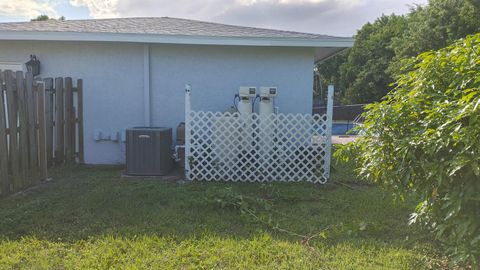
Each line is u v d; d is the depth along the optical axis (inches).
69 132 274.4
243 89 256.1
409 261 126.9
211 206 178.4
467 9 846.5
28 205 176.4
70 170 258.2
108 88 286.8
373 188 222.4
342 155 137.3
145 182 228.5
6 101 191.6
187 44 278.7
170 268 120.3
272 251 134.0
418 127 112.0
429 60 120.9
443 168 100.3
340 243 141.5
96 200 187.0
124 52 283.9
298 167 237.1
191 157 237.6
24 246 134.3
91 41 275.6
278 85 283.9
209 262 124.1
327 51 309.1
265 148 239.0
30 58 282.5
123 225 156.4
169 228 152.5
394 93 130.3
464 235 103.0
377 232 152.8
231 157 238.5
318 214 175.8
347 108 694.5
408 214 173.6
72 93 279.0
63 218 162.2
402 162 112.3
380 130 120.0
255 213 173.0
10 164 194.5
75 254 128.7
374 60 1332.4
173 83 285.9
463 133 94.0
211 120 237.0
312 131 236.2
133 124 289.7
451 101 109.3
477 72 107.0
